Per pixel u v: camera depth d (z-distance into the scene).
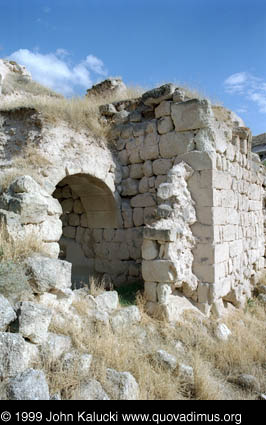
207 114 6.71
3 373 3.22
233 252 7.60
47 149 6.64
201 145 6.71
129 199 8.07
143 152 7.66
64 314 4.39
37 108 7.05
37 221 4.94
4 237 4.49
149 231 5.98
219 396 4.39
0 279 3.79
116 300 5.58
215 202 6.63
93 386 3.60
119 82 11.88
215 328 5.97
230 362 5.35
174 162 7.10
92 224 8.51
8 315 3.54
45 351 3.67
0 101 11.52
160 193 6.36
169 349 5.11
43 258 4.39
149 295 6.01
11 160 6.55
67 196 9.16
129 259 7.82
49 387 3.41
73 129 7.36
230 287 7.34
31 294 4.04
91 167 7.32
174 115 7.04
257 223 9.97
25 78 17.31
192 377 4.58
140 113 7.97
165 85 7.33
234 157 7.99
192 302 6.51
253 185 9.63
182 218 6.39
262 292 9.02
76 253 8.93
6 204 4.95
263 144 17.72
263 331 6.65
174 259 5.90
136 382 4.00
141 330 5.34
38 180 5.95
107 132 8.15
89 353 4.07
